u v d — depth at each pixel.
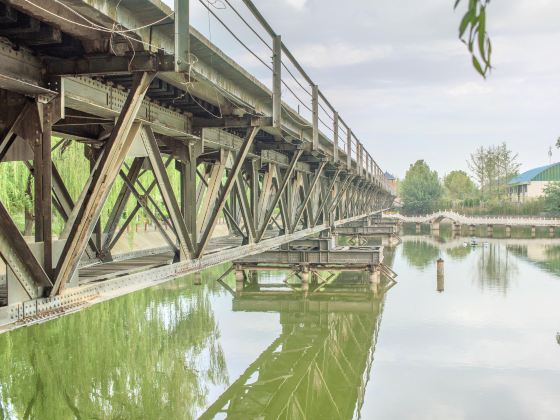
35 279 5.16
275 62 10.51
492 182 118.75
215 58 7.70
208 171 13.86
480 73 1.43
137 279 7.11
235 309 22.98
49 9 4.68
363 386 13.80
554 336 18.22
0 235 4.73
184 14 6.08
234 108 9.36
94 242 10.06
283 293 26.03
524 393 13.30
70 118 7.60
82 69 5.62
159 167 7.65
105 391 13.77
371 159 37.47
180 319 21.12
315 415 12.62
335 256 26.25
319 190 21.34
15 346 17.16
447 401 12.80
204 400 13.45
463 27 1.44
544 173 94.88
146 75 5.88
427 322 20.38
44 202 5.26
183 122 9.30
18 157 6.00
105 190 6.01
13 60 5.17
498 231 76.12
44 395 13.41
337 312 22.41
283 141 13.97
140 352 16.84
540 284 28.30
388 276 29.36
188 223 9.31
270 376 15.23
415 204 108.31
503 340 17.81
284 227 15.45
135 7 5.48
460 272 32.88
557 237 63.59
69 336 18.45
